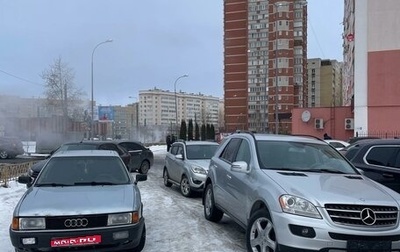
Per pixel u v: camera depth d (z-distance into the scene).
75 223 5.11
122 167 6.88
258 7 93.81
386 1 31.28
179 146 13.02
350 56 40.44
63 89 47.78
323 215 4.55
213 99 114.88
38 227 5.07
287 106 82.56
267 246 5.07
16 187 12.75
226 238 6.64
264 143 6.39
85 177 6.52
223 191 7.02
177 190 12.85
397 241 4.50
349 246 4.43
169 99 101.12
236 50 96.50
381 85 31.44
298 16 85.50
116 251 5.36
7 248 6.07
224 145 7.88
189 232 7.05
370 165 7.08
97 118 55.00
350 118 37.97
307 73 94.19
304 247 4.51
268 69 86.50
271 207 4.92
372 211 4.55
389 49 31.22
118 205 5.41
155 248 6.09
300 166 5.93
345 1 51.34
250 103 93.56
